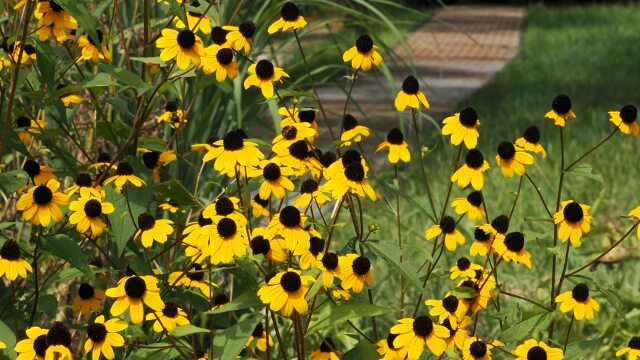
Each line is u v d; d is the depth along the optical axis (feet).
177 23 17.88
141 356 14.33
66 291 22.04
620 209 39.29
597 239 32.73
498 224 17.26
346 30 51.26
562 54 95.66
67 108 19.44
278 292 13.57
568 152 49.11
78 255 15.40
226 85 17.88
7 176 16.05
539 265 32.04
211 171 27.09
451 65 91.15
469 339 15.67
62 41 18.20
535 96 70.13
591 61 89.56
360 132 17.70
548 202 39.75
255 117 28.84
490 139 53.67
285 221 14.35
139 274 15.80
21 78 16.67
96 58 18.35
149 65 20.13
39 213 15.20
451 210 37.50
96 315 19.79
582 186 41.93
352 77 17.87
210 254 13.98
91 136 23.22
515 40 116.16
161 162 18.75
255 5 28.73
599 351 25.82
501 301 29.17
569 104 18.52
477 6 166.50
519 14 154.61
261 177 15.66
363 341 15.53
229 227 14.03
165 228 15.66
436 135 49.16
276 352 22.00
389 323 27.09
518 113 62.64
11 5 20.66
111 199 16.38
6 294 17.43
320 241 15.21
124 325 13.82
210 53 16.66
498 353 16.44
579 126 57.00
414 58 93.86
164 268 21.61
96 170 18.19
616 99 67.87
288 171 14.98
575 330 26.61
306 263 14.93
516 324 16.97
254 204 17.22
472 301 16.81
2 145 16.19
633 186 42.78
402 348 14.84
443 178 42.22
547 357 15.75
